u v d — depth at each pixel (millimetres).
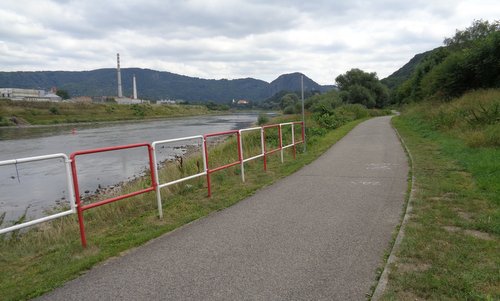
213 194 7754
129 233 5570
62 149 31484
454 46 49875
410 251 4227
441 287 3404
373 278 3748
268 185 8430
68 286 3898
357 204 6492
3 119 69375
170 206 6973
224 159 11094
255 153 12047
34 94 130750
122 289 3777
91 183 15539
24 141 39125
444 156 10734
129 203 7242
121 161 21516
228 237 5152
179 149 28016
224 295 3555
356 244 4664
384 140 16922
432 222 5207
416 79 53688
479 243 4379
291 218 5867
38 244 5574
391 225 5320
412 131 19781
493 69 26109
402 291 3400
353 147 14812
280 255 4434
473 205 5844
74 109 95500
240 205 6832
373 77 81875
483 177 7289
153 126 66312
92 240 5340
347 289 3557
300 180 8797
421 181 7746
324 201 6805
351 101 73062
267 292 3572
